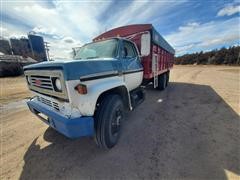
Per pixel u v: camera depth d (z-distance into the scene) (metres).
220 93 6.74
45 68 2.19
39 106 2.58
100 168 2.25
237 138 2.95
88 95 2.10
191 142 2.84
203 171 2.11
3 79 16.52
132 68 3.60
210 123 3.66
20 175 2.18
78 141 3.01
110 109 2.50
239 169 2.13
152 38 4.46
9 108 5.41
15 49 47.41
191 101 5.61
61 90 2.04
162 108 4.89
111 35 4.94
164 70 7.45
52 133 3.38
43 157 2.55
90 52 3.50
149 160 2.37
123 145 2.81
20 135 3.32
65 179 2.08
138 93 4.44
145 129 3.43
